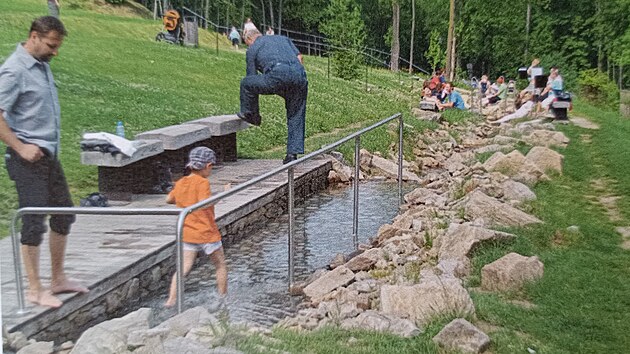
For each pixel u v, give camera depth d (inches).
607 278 263.7
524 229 325.7
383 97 1151.0
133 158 362.3
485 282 259.8
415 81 1583.4
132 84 743.7
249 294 267.1
